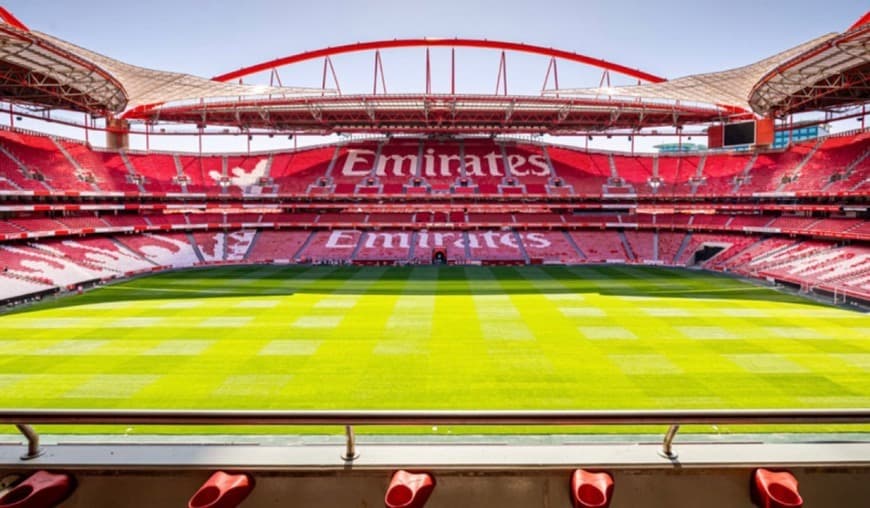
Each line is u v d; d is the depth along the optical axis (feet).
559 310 124.26
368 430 57.11
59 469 17.69
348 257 226.58
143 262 199.11
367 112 232.94
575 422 17.12
